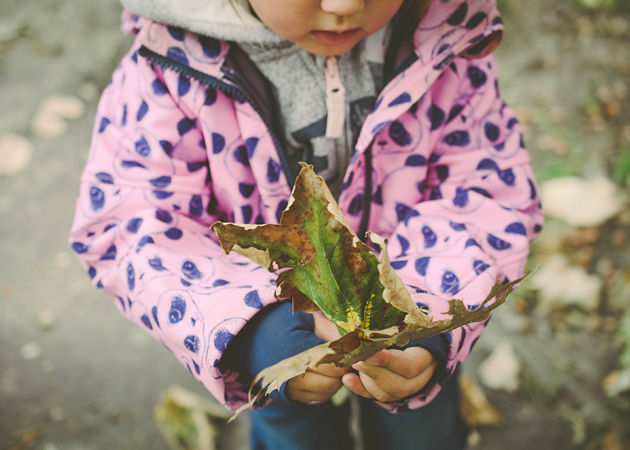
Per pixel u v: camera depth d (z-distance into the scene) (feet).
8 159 4.98
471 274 2.04
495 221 2.19
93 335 3.97
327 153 2.26
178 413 3.48
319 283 1.55
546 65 5.57
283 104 2.19
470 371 3.70
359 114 2.24
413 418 2.43
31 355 3.83
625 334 3.76
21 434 3.43
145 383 3.70
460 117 2.28
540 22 5.87
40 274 4.30
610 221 4.37
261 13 1.88
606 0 5.89
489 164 2.27
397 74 2.12
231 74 2.07
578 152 4.86
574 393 3.54
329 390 1.83
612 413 3.42
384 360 1.71
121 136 2.20
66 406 3.57
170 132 2.14
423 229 2.19
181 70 2.08
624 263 4.12
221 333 1.90
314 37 1.90
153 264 2.04
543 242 4.29
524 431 3.41
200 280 2.03
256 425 2.55
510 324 3.92
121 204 2.16
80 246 2.17
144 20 2.11
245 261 2.16
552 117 5.16
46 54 5.84
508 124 2.39
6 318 4.03
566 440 3.35
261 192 2.20
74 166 5.01
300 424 2.40
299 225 1.49
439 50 2.11
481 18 2.13
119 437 3.43
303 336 1.89
